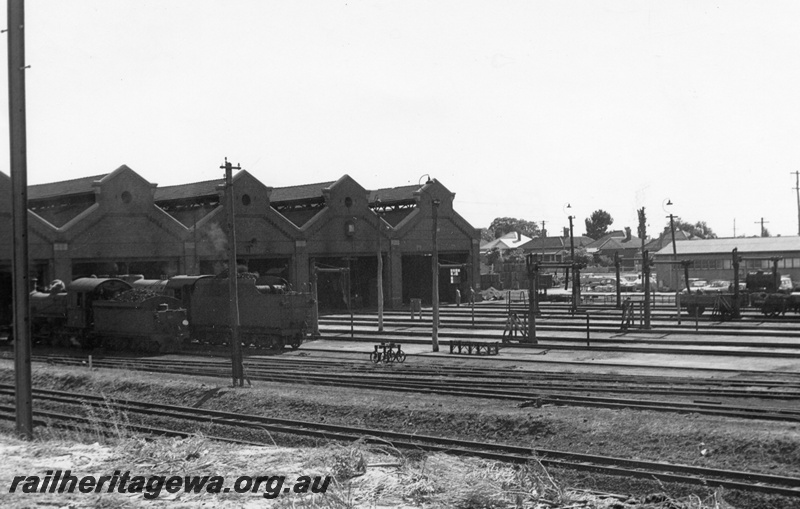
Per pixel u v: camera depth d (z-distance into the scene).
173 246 54.31
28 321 18.84
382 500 12.34
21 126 18.30
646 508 12.22
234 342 25.92
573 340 39.75
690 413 19.59
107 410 23.33
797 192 103.44
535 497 12.60
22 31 18.16
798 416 18.56
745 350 34.06
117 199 51.38
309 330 42.00
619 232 161.62
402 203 73.94
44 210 55.41
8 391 28.41
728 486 13.47
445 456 15.59
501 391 23.75
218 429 20.62
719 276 86.31
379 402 21.47
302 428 19.86
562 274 119.12
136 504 12.28
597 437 17.08
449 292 77.25
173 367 33.06
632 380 26.31
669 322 49.59
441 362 34.00
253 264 65.38
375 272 73.94
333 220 66.19
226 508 12.01
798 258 81.12
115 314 40.81
